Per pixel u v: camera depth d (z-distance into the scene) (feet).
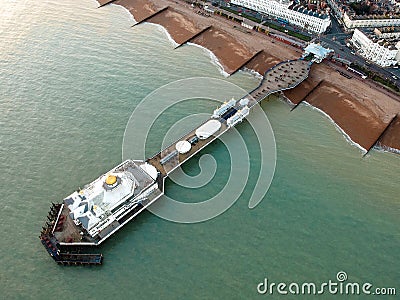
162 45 654.53
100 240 362.74
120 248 364.79
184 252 362.12
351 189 426.51
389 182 439.22
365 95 551.18
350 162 461.78
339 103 542.98
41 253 358.02
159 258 357.20
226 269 350.43
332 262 358.43
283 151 468.34
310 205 406.62
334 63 613.11
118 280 342.03
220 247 366.43
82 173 428.56
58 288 335.67
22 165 432.66
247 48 644.69
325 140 490.90
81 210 364.38
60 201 400.88
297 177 435.53
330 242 374.43
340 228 386.73
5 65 570.46
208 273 347.36
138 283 339.98
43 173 426.10
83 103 516.32
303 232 381.81
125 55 616.39
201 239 372.17
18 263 349.82
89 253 360.48
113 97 528.63
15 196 402.52
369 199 416.46
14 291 330.75
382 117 517.96
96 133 475.31
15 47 609.42
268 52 636.48
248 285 339.98
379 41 604.08
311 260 359.46
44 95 524.11
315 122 518.37
